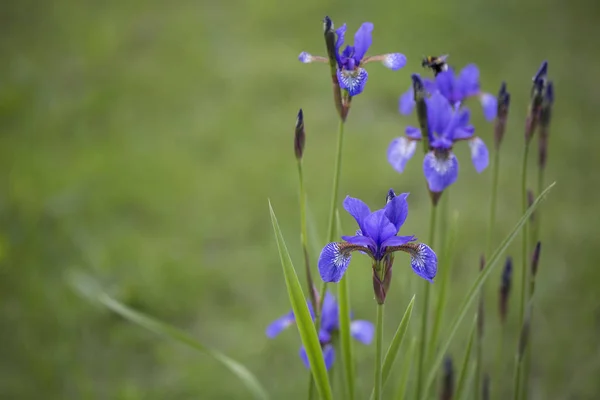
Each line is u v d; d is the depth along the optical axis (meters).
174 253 1.76
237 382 1.44
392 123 2.27
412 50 2.64
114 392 1.43
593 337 1.47
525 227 1.10
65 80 2.57
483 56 2.60
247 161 2.12
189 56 2.73
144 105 2.42
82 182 2.00
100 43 2.85
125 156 2.14
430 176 1.07
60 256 1.73
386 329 1.46
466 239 1.74
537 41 2.73
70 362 1.46
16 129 2.28
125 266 1.71
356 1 3.08
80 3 3.30
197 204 1.95
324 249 0.98
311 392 1.10
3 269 1.66
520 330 1.11
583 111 2.27
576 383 1.40
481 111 2.29
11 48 2.79
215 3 3.26
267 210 1.91
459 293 1.56
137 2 3.30
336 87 1.04
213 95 2.47
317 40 2.81
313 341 1.01
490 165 2.04
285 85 2.51
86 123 2.32
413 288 1.19
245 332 1.55
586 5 3.06
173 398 1.42
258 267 1.73
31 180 1.98
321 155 2.11
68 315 1.55
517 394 1.12
